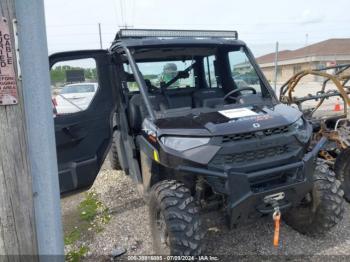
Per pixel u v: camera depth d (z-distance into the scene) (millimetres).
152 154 3197
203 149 2850
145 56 4043
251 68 4172
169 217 2846
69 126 3566
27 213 1630
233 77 4379
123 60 4027
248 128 2963
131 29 4023
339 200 3254
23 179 1596
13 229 1603
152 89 4172
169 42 3928
